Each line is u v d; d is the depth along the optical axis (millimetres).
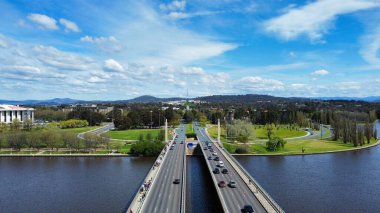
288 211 130375
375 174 190625
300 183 170250
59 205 139250
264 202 117000
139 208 108625
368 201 142625
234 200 119812
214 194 152000
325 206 136250
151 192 131625
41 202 143125
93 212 131250
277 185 166250
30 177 186500
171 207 113312
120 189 161125
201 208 135250
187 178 187000
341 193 153500
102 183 172500
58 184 171000
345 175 188000
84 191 158125
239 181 147125
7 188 164125
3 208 136375
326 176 185625
